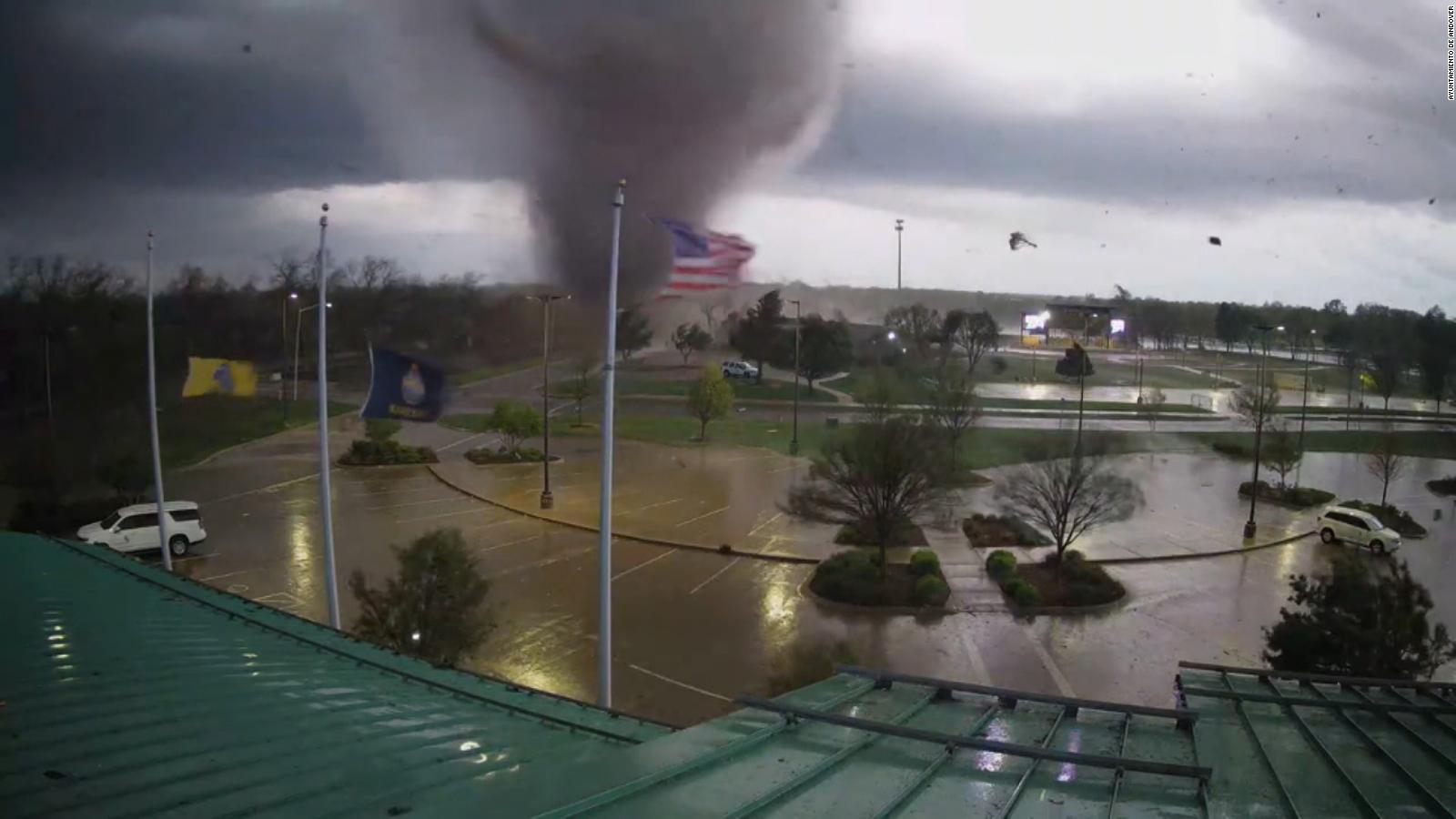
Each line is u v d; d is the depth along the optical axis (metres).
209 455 41.72
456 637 15.27
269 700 7.86
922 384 45.66
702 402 46.31
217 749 6.41
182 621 10.89
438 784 5.76
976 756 6.45
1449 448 47.56
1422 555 27.44
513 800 5.20
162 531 21.27
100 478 31.27
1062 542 23.94
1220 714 9.29
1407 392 68.19
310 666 9.52
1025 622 20.95
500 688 9.39
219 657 9.28
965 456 41.47
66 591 11.72
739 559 25.81
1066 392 65.31
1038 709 8.55
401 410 18.83
